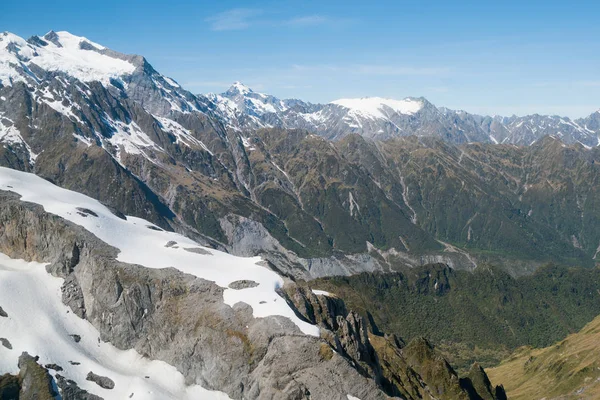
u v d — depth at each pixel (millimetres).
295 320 156000
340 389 138500
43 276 185250
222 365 154625
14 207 198500
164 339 166625
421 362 195750
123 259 182750
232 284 173000
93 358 165125
